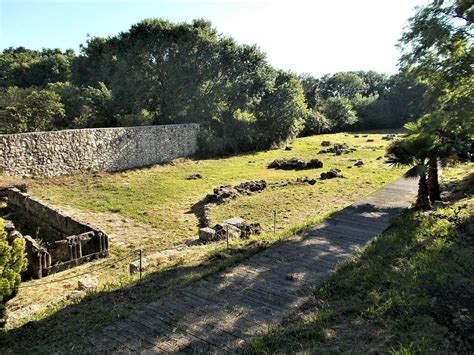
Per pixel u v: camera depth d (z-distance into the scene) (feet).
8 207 52.75
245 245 31.55
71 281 30.14
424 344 14.98
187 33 114.52
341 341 15.99
